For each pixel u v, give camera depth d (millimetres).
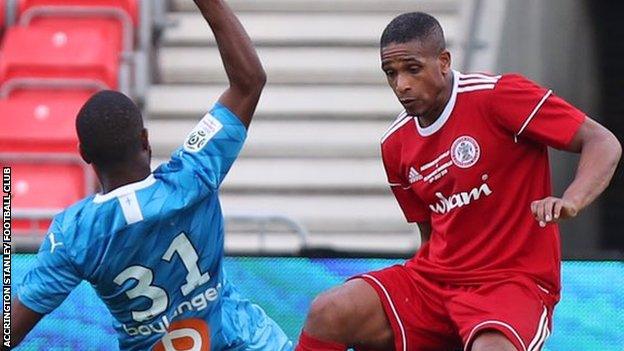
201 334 14695
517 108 15242
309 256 19062
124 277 14172
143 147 14219
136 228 13969
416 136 15875
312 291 19031
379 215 30359
